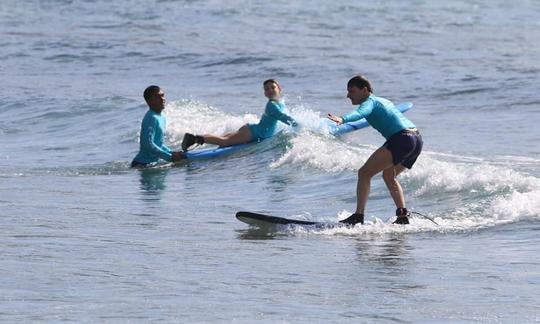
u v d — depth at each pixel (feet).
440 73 336.29
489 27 477.77
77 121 257.96
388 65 359.05
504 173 148.36
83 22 493.77
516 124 235.61
